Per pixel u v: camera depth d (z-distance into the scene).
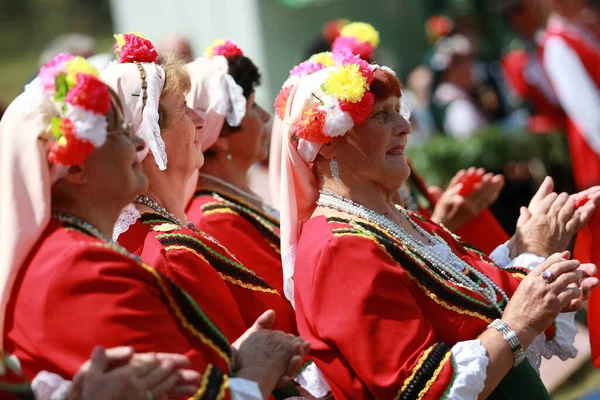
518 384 7.73
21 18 55.47
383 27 27.31
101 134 6.51
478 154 17.70
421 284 7.89
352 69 7.97
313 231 8.12
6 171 6.62
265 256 9.71
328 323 7.60
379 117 8.23
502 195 18.05
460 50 21.58
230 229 9.70
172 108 8.45
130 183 6.84
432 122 21.73
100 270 6.45
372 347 7.43
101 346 6.31
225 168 10.41
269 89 23.41
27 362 6.45
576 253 9.81
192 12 24.47
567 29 18.72
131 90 8.05
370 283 7.56
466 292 8.02
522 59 19.98
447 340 7.83
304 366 8.17
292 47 23.84
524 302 7.76
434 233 8.94
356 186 8.31
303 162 8.47
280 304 8.51
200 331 6.93
